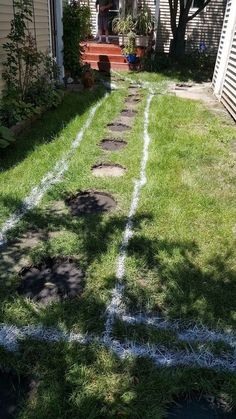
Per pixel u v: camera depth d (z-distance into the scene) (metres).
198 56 12.48
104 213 3.23
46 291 2.36
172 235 2.93
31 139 4.80
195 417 1.68
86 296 2.31
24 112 5.29
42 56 6.17
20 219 3.08
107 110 6.59
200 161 4.46
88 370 1.83
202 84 10.09
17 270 2.51
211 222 3.16
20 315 2.14
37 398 1.70
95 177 3.89
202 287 2.41
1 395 1.72
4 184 3.59
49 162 4.13
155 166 4.19
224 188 3.80
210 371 1.86
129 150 4.67
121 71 11.02
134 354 1.94
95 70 10.55
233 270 2.58
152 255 2.70
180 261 2.64
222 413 1.70
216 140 5.31
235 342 2.05
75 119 5.80
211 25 13.19
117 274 2.50
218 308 2.26
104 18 12.29
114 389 1.75
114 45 11.66
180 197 3.52
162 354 1.95
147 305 2.26
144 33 11.59
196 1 12.98
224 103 7.58
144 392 1.74
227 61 8.02
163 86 9.41
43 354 1.90
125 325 2.12
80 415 1.63
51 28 7.54
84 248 2.74
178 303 2.28
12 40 5.28
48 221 3.08
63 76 8.26
